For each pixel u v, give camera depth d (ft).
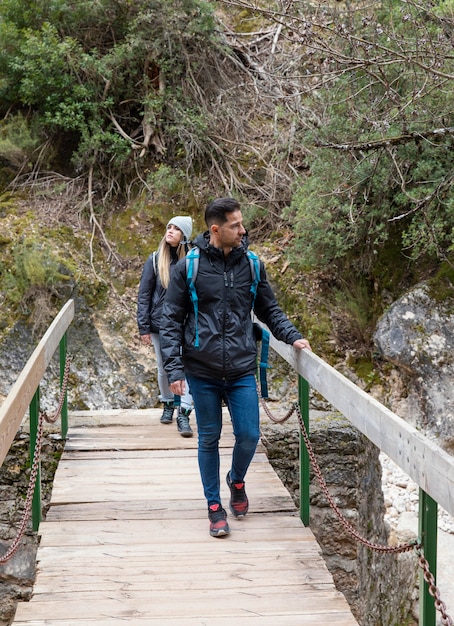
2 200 29.14
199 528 14.73
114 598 11.79
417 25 21.93
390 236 28.07
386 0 24.30
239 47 32.78
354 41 22.62
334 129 25.64
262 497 16.31
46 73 29.12
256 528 14.66
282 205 29.99
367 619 22.84
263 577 12.53
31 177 30.09
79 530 14.65
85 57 28.78
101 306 26.63
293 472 22.40
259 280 13.42
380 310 27.50
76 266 26.78
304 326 26.86
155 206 29.48
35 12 30.19
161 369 20.84
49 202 29.25
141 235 28.94
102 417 22.75
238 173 30.60
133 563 13.12
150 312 19.63
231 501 15.02
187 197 29.73
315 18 23.44
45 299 25.96
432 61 22.29
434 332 25.80
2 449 8.89
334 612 11.32
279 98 27.94
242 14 34.76
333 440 22.43
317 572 12.71
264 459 19.07
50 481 21.94
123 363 25.67
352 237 27.61
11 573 21.77
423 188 24.26
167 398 21.53
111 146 29.86
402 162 25.12
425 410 25.49
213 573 12.69
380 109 24.95
